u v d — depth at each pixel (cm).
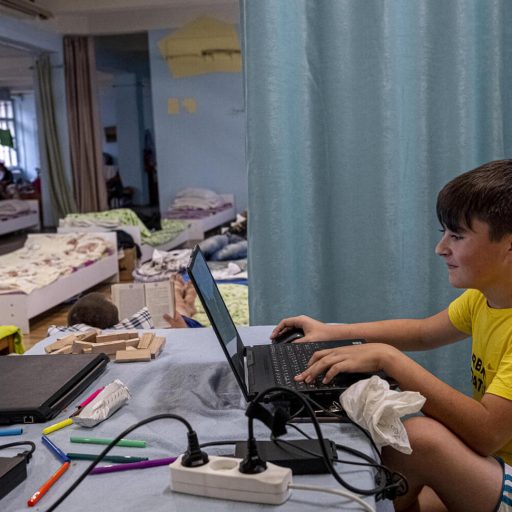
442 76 197
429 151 201
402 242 205
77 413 117
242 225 617
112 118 1377
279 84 195
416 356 207
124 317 242
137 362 145
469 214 119
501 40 196
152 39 896
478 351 138
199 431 110
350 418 108
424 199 202
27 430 112
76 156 949
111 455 101
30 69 1005
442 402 112
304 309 208
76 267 565
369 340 154
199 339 161
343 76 199
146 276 438
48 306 512
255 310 204
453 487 109
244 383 124
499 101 197
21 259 605
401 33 197
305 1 196
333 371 115
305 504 84
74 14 871
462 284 126
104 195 967
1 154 1372
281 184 198
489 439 111
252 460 87
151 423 114
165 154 926
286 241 201
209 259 524
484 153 201
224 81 895
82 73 928
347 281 208
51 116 945
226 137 909
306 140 201
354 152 202
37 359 138
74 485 88
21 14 760
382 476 94
